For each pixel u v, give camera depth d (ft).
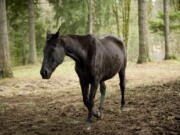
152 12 121.70
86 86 16.42
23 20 88.02
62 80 41.63
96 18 82.33
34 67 66.64
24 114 21.03
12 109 23.16
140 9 60.13
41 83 39.37
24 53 97.25
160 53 131.03
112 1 75.66
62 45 15.30
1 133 16.07
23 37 95.14
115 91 28.91
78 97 27.20
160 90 25.71
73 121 17.84
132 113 18.78
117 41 20.29
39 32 93.30
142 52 60.85
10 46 95.55
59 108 22.41
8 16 82.99
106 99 24.79
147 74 43.04
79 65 16.08
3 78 44.55
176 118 16.28
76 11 71.00
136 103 21.71
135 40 123.03
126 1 100.01
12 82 40.73
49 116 19.88
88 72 15.92
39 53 96.27
